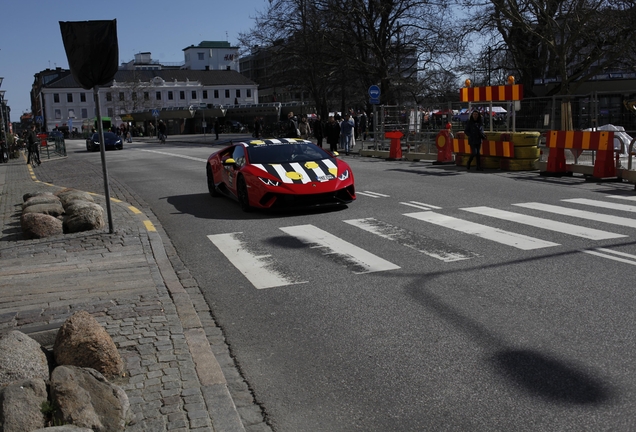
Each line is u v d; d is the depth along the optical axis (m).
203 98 125.12
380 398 3.74
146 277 6.43
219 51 153.88
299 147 11.65
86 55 8.16
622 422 3.31
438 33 33.88
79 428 2.92
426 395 3.74
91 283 6.24
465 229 8.58
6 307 5.54
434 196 12.00
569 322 4.80
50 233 8.74
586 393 3.65
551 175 15.32
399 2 34.84
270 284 6.28
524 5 28.56
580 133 14.45
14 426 3.06
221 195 13.46
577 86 29.94
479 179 14.85
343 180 10.58
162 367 4.11
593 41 28.84
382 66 35.50
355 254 7.37
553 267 6.40
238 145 12.13
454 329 4.78
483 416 3.45
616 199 11.11
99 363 3.90
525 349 4.34
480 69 31.97
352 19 34.72
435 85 34.88
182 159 27.64
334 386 3.93
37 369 3.68
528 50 30.62
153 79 121.12
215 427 3.35
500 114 33.97
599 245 7.31
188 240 8.74
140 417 3.43
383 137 25.42
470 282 5.99
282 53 37.25
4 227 10.03
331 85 39.88
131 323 5.00
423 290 5.80
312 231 8.91
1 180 21.33
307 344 4.65
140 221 9.91
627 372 3.90
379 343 4.58
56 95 118.12
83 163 29.36
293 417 3.56
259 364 4.34
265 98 126.44
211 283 6.43
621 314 4.92
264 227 9.44
